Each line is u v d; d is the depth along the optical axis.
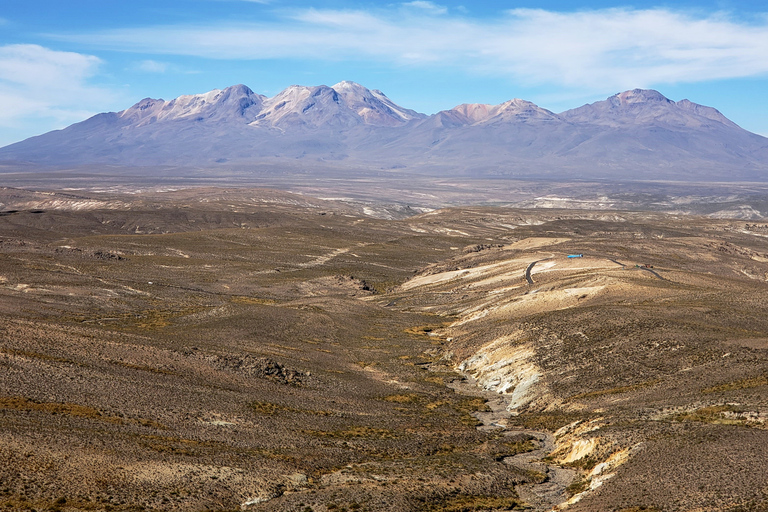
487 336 108.06
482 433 68.19
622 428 56.59
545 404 77.44
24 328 79.50
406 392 86.25
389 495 46.00
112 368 70.81
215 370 80.44
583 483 50.47
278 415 66.88
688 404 60.94
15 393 57.41
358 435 63.50
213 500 43.59
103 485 42.84
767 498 39.06
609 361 82.81
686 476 44.22
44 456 44.97
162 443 52.16
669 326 88.88
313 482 49.09
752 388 61.59
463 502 46.94
